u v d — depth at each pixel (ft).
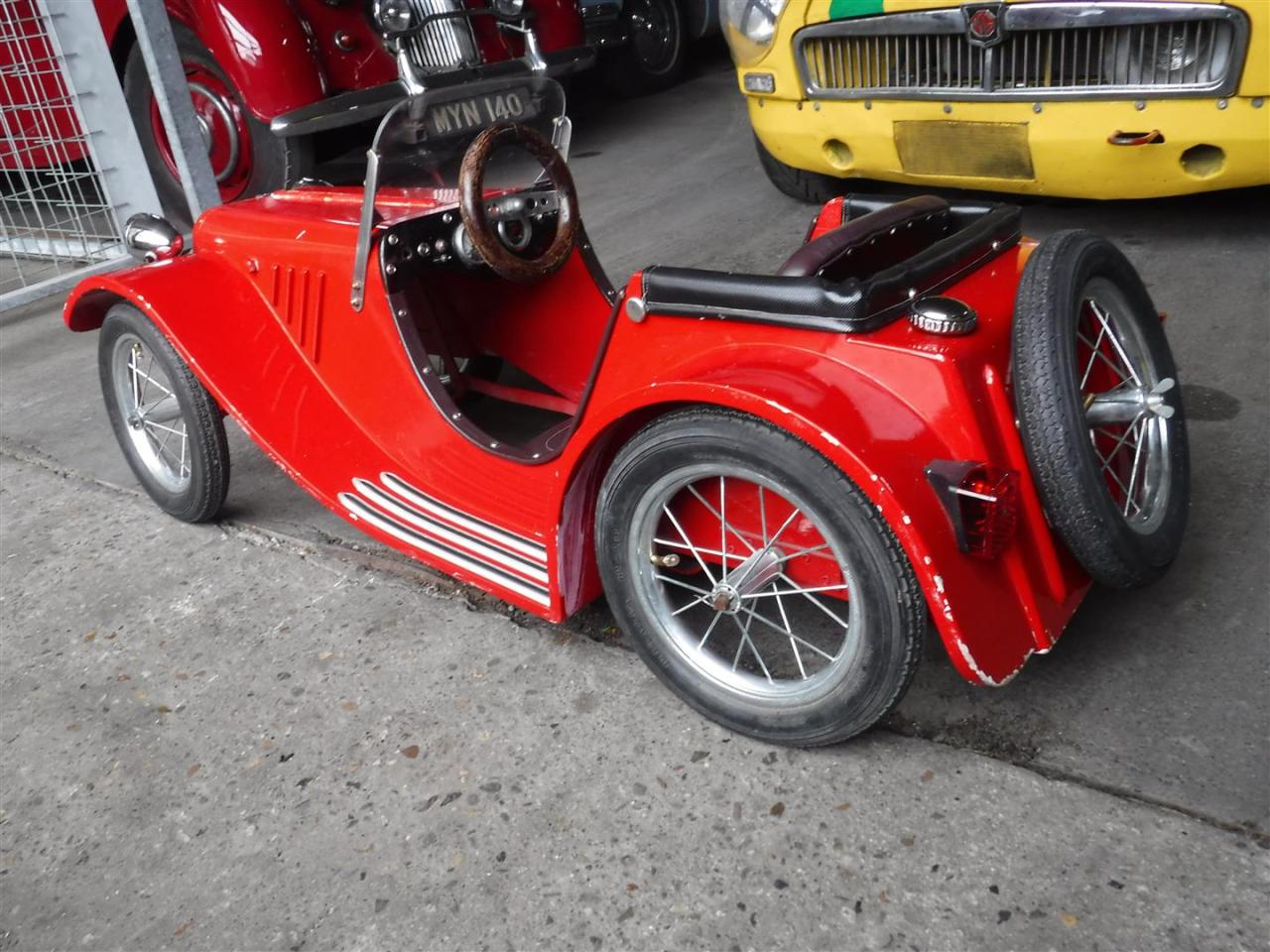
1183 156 11.04
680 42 25.94
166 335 8.67
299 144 16.83
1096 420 6.50
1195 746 6.09
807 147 13.87
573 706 7.13
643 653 6.75
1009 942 5.18
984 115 11.80
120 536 10.13
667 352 6.16
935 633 7.32
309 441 8.66
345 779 6.79
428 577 8.77
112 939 5.92
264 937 5.81
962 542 5.27
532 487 7.48
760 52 13.52
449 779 6.67
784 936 5.39
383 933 5.73
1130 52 10.73
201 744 7.28
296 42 15.60
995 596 5.56
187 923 5.95
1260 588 7.20
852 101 12.90
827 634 7.41
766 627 7.56
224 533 9.93
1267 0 9.80
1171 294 11.39
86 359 14.92
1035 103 11.39
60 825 6.76
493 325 9.76
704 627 7.62
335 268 8.09
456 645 7.91
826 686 6.01
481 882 5.94
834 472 5.32
